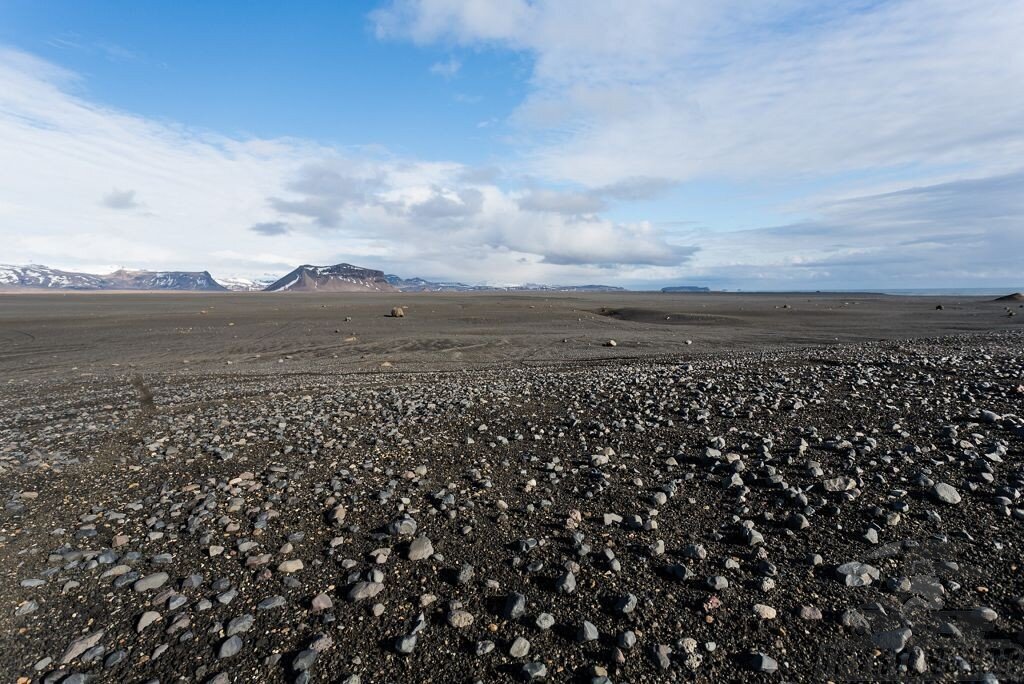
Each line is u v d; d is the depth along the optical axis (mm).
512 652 4434
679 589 5230
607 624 4773
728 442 9344
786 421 10438
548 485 7934
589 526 6570
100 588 5594
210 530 6793
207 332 46344
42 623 5066
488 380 19500
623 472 8297
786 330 49312
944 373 14469
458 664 4367
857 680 4059
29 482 8750
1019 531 5898
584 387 15641
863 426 9781
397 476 8523
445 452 9703
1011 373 13727
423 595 5246
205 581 5680
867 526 6207
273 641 4699
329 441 10711
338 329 49562
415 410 13453
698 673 4176
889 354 20266
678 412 11633
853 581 5188
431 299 162125
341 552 6180
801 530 6223
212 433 11797
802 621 4707
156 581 5641
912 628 4543
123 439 11531
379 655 4492
